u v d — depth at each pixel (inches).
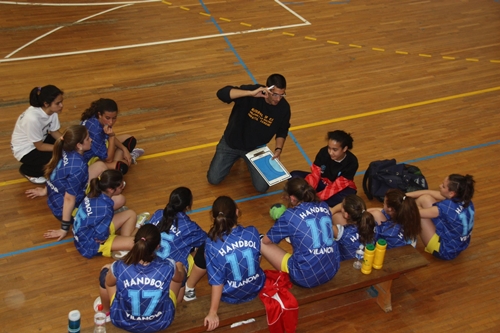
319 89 362.6
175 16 457.4
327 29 446.9
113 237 230.5
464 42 433.4
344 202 214.5
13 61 376.2
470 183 226.4
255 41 422.3
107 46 403.9
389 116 337.7
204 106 339.9
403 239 221.1
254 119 268.5
